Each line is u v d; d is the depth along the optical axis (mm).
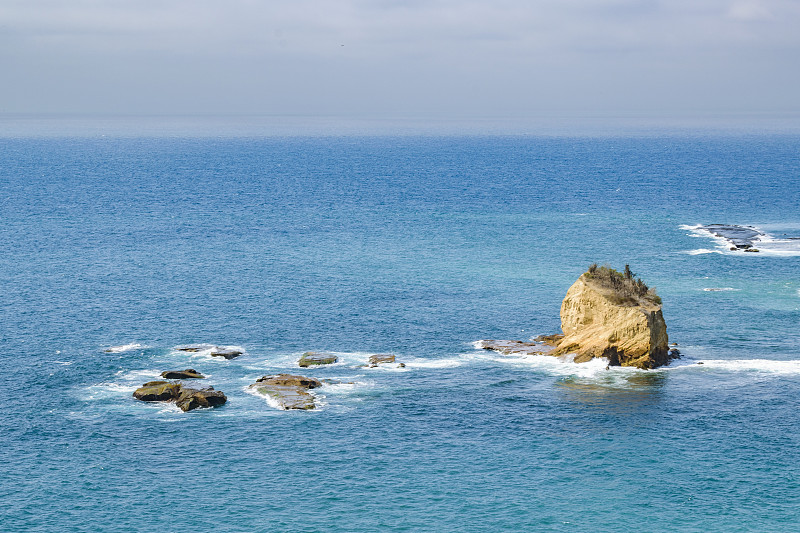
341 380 95312
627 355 98938
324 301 131875
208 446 78000
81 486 70562
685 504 68250
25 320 119625
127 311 125312
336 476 72625
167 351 105625
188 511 66938
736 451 77375
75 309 126125
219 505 67875
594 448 78000
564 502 68562
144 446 77938
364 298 133750
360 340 111188
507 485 71312
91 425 82438
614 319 99688
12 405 87438
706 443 78938
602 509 67500
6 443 78375
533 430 81938
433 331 115375
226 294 136500
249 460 75375
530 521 65750
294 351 106250
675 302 130125
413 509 67438
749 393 91000
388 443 79062
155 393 88875
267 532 64125
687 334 112938
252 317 122312
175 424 82688
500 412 86312
